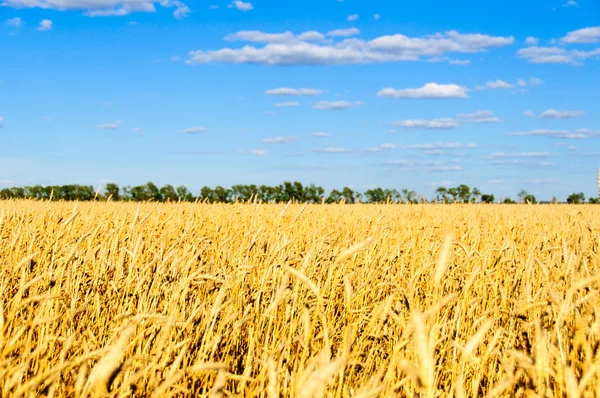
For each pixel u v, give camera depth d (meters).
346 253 2.35
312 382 1.46
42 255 5.11
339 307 4.95
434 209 15.35
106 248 5.08
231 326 4.12
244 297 4.57
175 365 2.77
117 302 4.37
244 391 3.30
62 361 2.85
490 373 3.73
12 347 2.47
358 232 9.23
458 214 12.54
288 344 2.93
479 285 5.53
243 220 10.44
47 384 2.96
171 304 3.73
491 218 13.27
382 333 3.78
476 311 5.10
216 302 3.30
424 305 5.14
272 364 2.00
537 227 11.69
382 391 2.73
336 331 4.34
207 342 3.20
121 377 2.98
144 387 2.98
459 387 1.99
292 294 3.81
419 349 1.55
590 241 6.98
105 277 4.82
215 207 13.16
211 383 3.25
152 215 9.72
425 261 6.16
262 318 4.04
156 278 4.32
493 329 4.39
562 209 17.95
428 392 1.53
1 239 6.05
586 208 19.02
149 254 5.98
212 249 6.76
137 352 3.22
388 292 5.52
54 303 3.98
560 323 2.59
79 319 4.12
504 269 6.18
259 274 5.00
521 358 2.40
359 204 16.67
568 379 1.90
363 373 3.48
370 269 5.80
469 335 4.19
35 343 3.47
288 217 10.09
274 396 1.96
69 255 4.17
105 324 4.20
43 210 9.49
